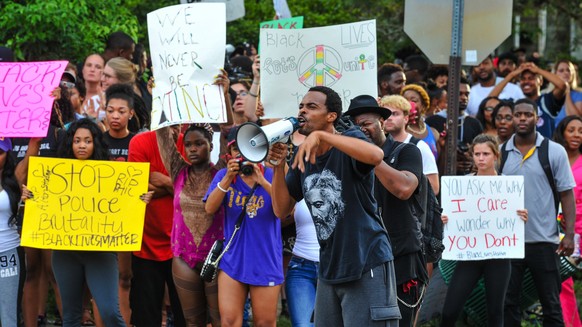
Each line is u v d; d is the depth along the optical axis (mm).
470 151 18516
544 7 37250
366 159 10609
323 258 11469
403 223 12852
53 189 14406
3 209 14602
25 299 15945
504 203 15766
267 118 15844
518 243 15703
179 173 14562
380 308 11172
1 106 14727
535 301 17594
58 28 21188
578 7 36938
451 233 15633
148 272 15164
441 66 23953
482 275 16062
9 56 17438
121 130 15898
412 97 17891
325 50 15734
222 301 13742
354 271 11148
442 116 20344
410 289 12938
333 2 33469
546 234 16359
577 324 17641
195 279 14359
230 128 15453
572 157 18422
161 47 14656
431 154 15336
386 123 15250
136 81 19266
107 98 15875
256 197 13773
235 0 19656
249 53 25500
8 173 14703
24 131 14555
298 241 14156
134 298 15273
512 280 16500
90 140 14477
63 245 14344
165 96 14570
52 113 16109
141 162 14844
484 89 24578
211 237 14258
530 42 42062
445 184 15695
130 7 28984
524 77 24172
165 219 15188
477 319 17469
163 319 17812
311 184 11359
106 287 14484
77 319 14656
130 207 14500
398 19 35406
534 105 16531
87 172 14461
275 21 19328
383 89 20047
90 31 21547
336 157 11297
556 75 23359
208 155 14469
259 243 13773
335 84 15734
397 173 11992
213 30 14492
